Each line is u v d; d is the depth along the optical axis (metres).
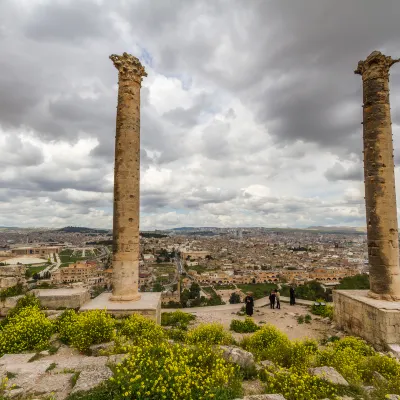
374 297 14.60
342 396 6.76
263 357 9.88
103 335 10.12
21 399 6.11
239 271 131.75
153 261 182.12
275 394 6.24
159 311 15.87
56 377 7.04
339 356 9.54
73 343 9.92
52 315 14.57
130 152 16.08
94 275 125.50
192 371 6.62
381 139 15.51
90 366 7.43
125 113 16.27
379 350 12.58
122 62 16.52
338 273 111.62
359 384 7.39
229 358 8.28
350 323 15.10
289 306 22.05
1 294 15.71
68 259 187.00
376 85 15.91
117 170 16.02
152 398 5.32
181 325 15.55
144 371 5.97
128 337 10.72
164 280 123.12
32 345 10.38
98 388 6.07
